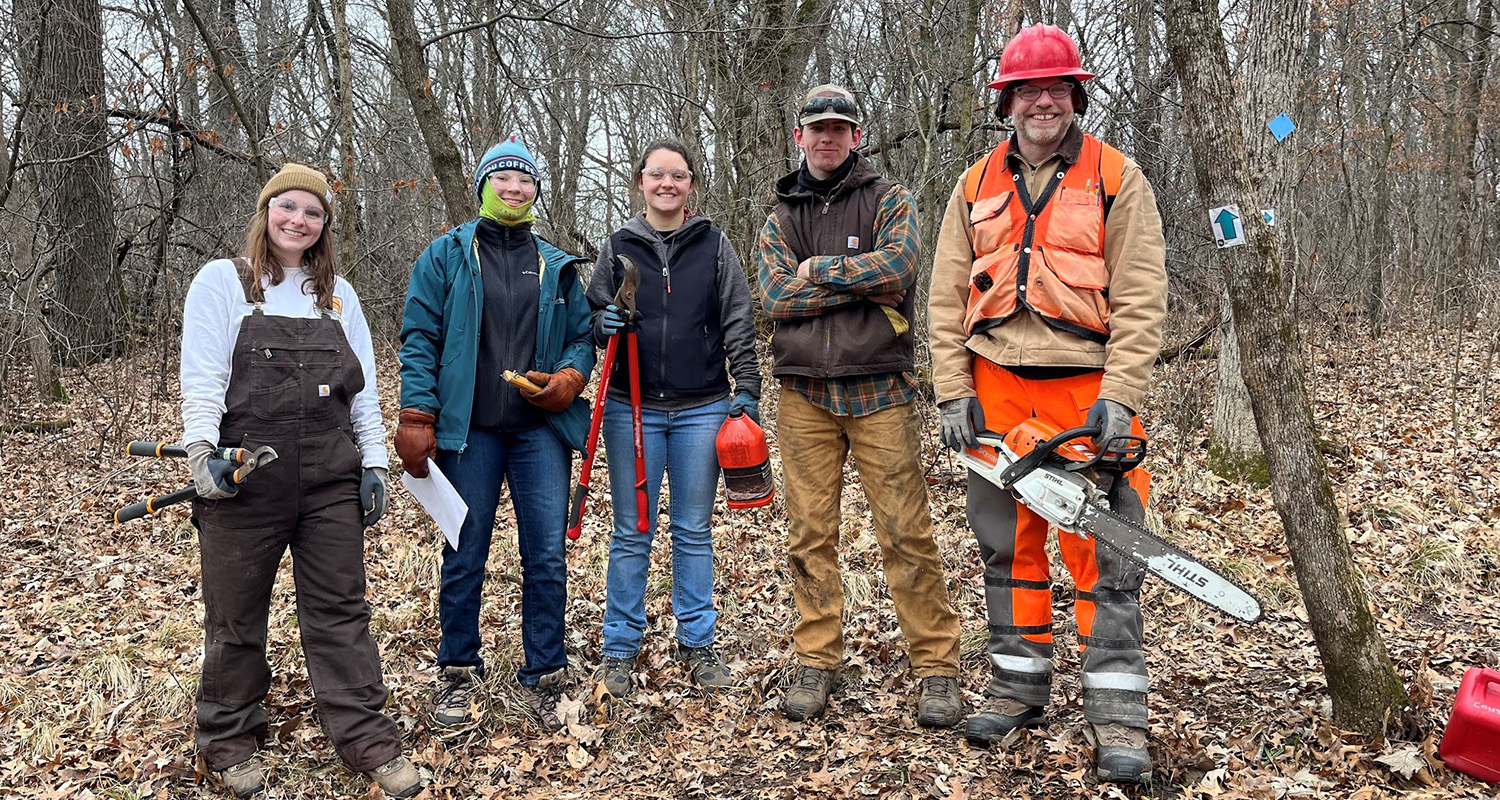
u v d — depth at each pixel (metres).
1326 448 6.37
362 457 3.01
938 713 3.10
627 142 15.41
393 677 3.70
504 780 3.03
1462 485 5.67
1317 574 2.77
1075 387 2.75
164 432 7.88
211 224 10.92
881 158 9.96
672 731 3.28
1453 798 2.48
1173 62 2.79
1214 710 3.13
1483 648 3.61
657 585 4.54
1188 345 7.16
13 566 5.29
